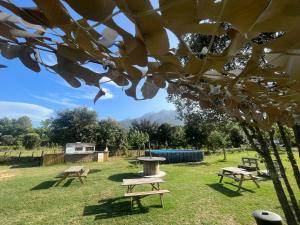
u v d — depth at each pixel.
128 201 5.43
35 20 0.28
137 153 19.59
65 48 0.36
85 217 4.48
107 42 0.30
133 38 0.28
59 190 6.73
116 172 10.05
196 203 5.15
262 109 0.80
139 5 0.21
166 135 23.97
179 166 11.73
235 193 5.89
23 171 11.13
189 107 3.47
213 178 8.05
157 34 0.26
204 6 0.21
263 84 0.56
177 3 0.20
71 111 28.48
